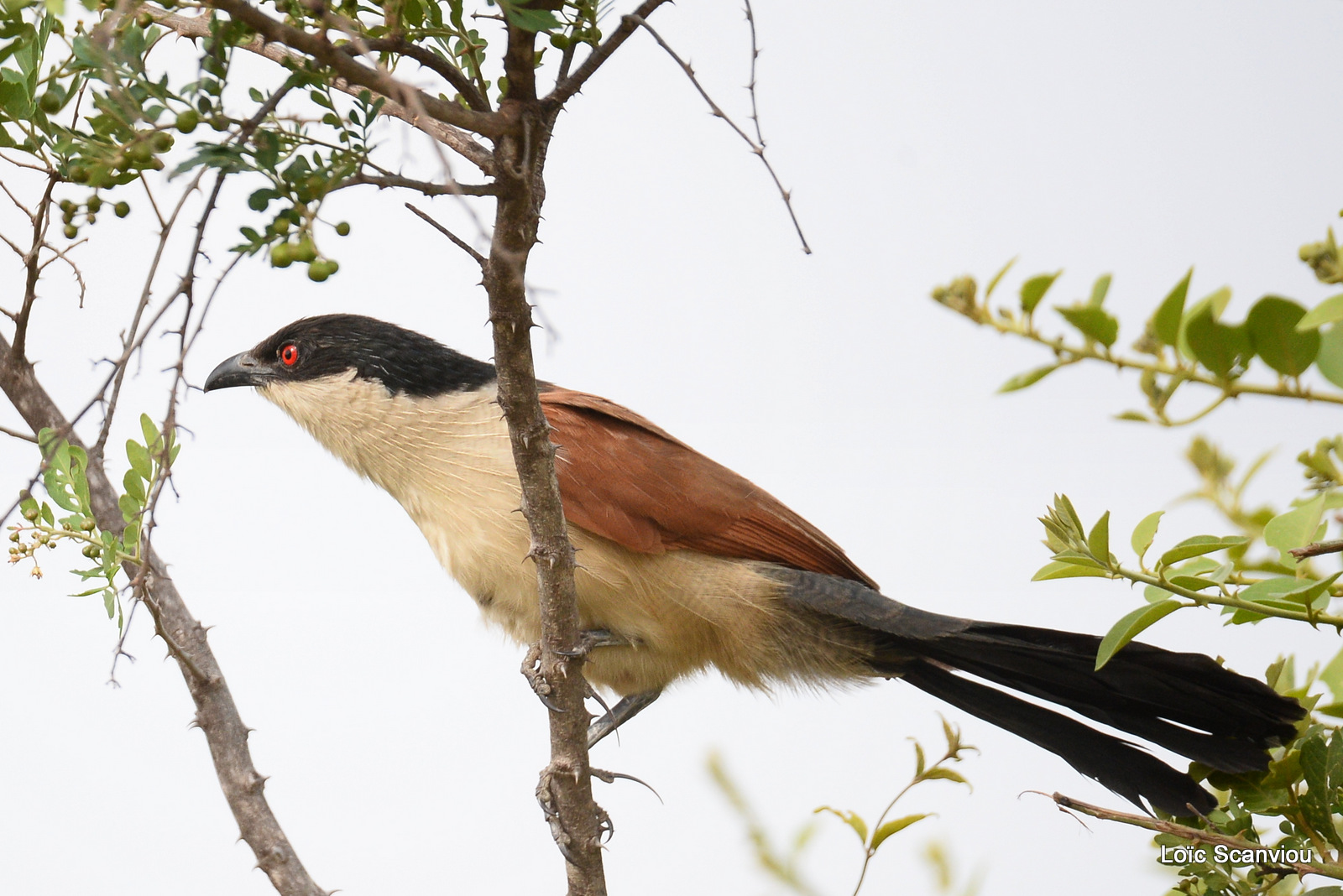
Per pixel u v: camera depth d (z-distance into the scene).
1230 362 4.51
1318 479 4.88
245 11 3.31
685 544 7.60
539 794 7.02
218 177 3.48
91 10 3.35
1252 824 5.36
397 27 3.91
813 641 7.73
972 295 4.96
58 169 4.93
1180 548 4.46
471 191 4.04
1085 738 6.79
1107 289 4.98
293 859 5.92
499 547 7.52
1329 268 4.45
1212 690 5.88
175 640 6.05
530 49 3.88
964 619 7.33
